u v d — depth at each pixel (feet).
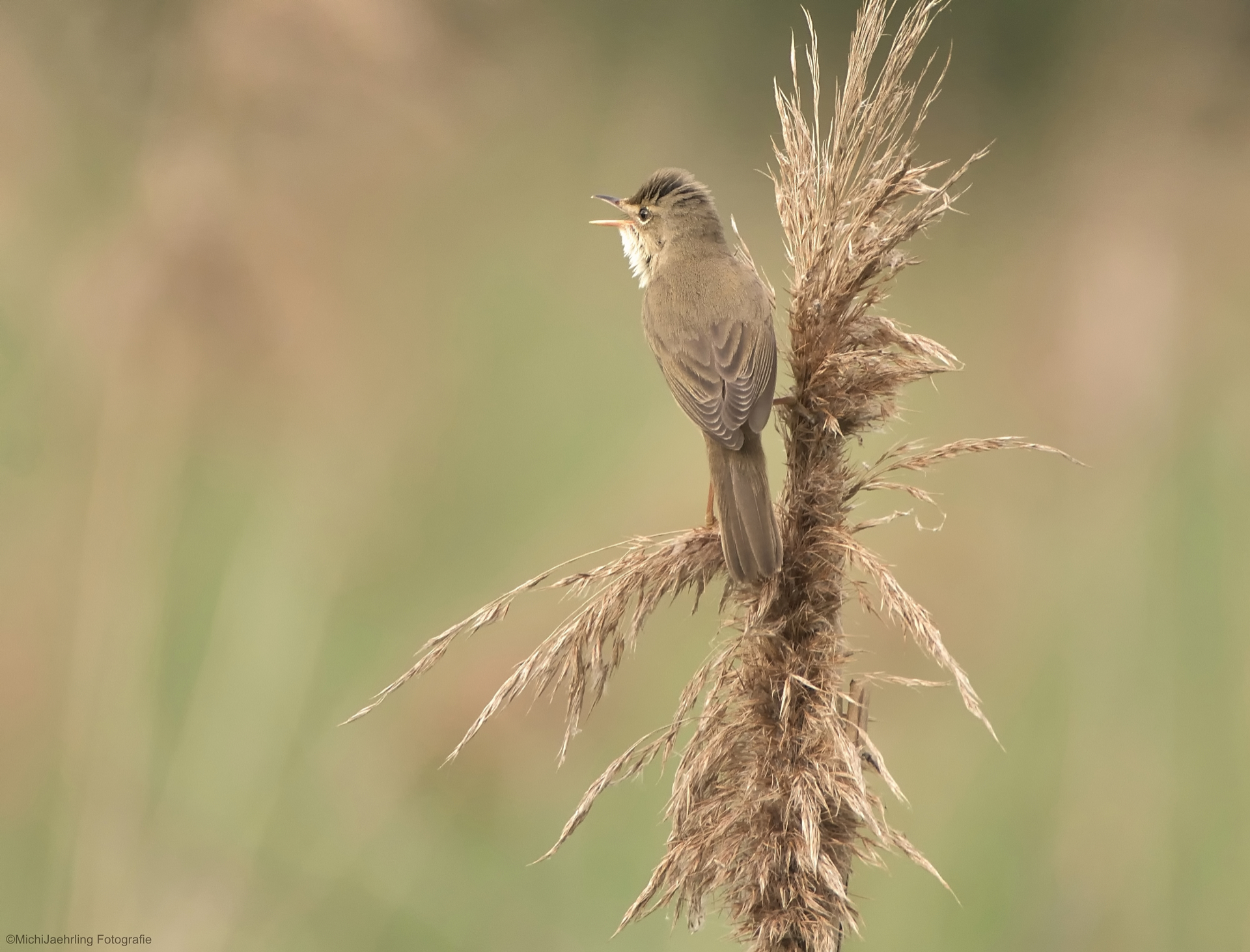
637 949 30.04
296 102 36.24
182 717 32.50
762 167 60.59
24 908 29.48
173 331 34.27
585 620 18.47
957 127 66.69
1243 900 31.07
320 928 30.25
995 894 31.12
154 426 33.99
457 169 45.14
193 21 36.24
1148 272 45.19
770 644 18.48
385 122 38.75
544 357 42.96
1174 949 30.60
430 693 32.83
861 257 19.45
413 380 39.63
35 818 30.32
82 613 31.55
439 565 36.01
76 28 42.19
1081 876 31.14
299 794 31.81
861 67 19.58
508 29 51.39
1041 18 66.13
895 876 31.37
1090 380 42.70
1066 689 34.45
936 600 35.68
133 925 28.81
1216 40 61.98
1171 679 34.58
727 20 63.41
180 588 33.50
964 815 32.30
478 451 38.88
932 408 44.47
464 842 31.58
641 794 32.24
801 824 16.97
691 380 26.96
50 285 36.78
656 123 55.88
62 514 34.01
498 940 30.76
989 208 59.98
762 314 27.61
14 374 35.19
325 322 36.76
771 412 25.70
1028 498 40.60
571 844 31.65
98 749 30.27
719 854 17.49
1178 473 40.34
